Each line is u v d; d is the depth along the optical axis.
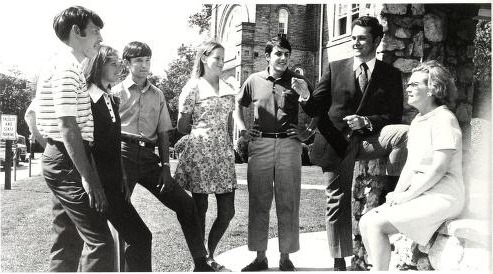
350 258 4.62
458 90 4.95
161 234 5.86
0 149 16.33
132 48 3.92
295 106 4.11
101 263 2.87
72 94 2.79
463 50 4.96
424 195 3.32
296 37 20.50
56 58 3.01
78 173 2.90
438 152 3.26
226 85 4.14
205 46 4.03
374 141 3.82
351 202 3.92
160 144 4.00
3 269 4.23
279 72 4.12
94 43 3.06
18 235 5.70
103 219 2.94
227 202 4.06
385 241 3.31
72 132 2.75
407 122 4.55
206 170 3.96
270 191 4.07
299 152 4.13
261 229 4.06
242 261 4.44
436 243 3.34
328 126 3.97
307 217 7.15
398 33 4.46
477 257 3.03
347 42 15.87
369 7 4.55
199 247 3.80
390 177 4.20
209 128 3.99
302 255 4.66
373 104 3.88
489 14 5.14
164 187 3.76
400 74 3.99
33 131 3.53
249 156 4.16
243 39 20.02
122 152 3.84
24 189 10.60
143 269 3.25
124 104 3.91
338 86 3.96
